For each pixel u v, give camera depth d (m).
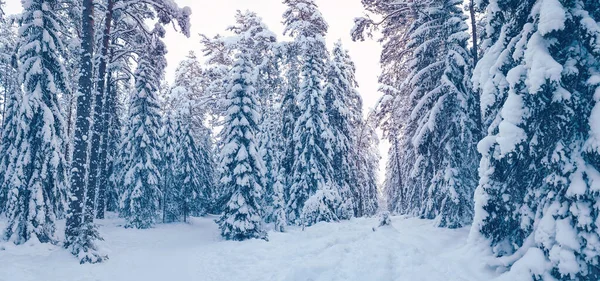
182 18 17.22
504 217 9.27
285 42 28.56
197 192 32.44
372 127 35.34
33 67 14.32
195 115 37.56
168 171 31.98
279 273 10.37
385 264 9.20
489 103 9.38
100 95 14.71
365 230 15.90
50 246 13.66
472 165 16.56
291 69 28.61
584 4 8.17
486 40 11.21
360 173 31.69
